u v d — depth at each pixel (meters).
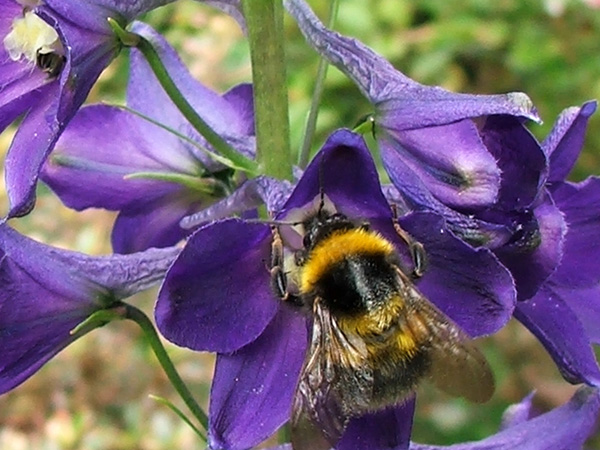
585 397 0.16
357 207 0.14
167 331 0.13
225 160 0.15
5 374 0.15
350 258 0.14
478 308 0.14
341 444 0.14
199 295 0.14
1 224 0.14
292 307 0.14
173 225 0.17
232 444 0.14
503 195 0.14
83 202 0.16
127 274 0.15
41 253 0.15
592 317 0.16
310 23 0.15
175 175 0.16
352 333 0.14
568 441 0.16
